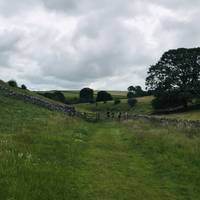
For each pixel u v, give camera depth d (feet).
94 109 479.41
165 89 357.61
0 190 39.88
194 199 48.75
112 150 81.25
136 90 602.03
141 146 87.92
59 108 212.64
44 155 62.85
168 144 87.04
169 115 319.06
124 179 55.52
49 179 47.39
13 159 52.31
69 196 43.55
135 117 225.76
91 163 64.28
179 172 61.00
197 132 117.19
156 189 51.83
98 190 48.52
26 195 39.75
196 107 347.77
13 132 86.58
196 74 357.00
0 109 135.95
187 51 359.25
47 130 97.71
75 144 81.15
